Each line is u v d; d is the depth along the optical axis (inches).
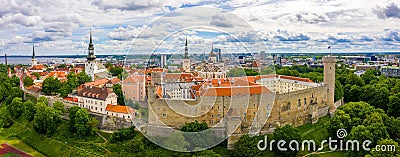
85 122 3518.7
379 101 4192.9
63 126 3742.6
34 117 3922.2
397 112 3846.0
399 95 3897.6
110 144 3166.8
